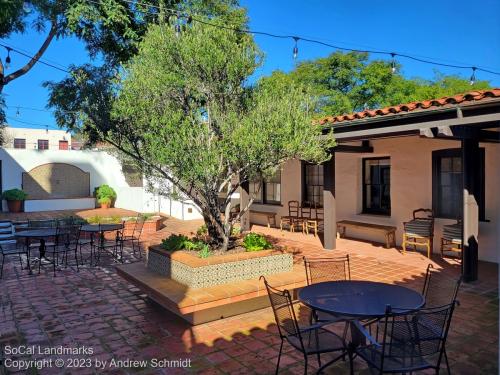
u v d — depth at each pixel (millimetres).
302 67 21297
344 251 8805
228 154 4766
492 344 4102
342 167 10656
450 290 4516
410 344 3090
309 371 3607
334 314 3070
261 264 5223
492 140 6574
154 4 8570
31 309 5309
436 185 8469
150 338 4352
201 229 6473
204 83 5141
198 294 4480
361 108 21031
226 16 12102
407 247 9094
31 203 16812
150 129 4766
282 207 12648
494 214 7512
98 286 6371
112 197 18516
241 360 3828
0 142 17781
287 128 4566
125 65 5258
